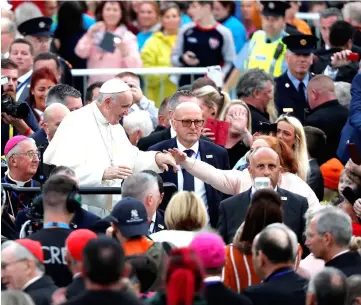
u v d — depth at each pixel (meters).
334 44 55.16
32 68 51.03
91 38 57.88
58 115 42.50
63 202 32.47
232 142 45.84
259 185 37.31
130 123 46.62
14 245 30.62
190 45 58.53
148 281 31.11
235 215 37.97
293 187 40.16
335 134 49.81
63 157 39.78
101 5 59.44
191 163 40.00
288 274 31.16
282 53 56.38
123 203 32.41
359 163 40.75
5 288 30.58
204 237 30.20
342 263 33.25
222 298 29.97
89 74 55.69
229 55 58.50
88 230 31.16
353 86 48.69
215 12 60.72
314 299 30.08
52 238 32.34
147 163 40.00
